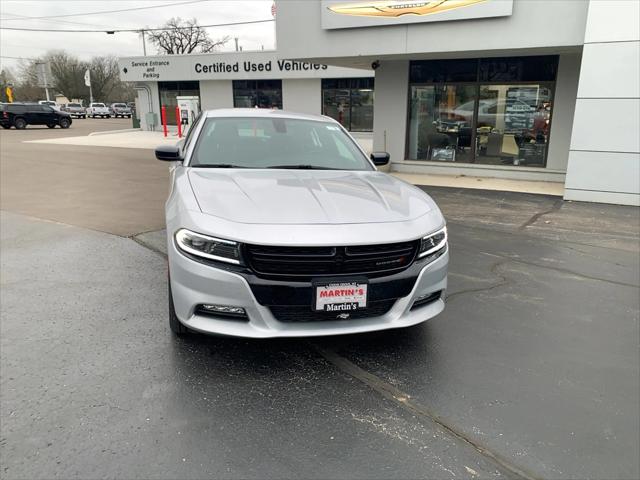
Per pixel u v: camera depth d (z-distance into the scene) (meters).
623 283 4.97
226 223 2.92
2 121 32.84
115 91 83.50
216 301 2.90
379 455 2.40
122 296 4.35
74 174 12.35
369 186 3.71
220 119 4.68
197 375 3.08
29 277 4.83
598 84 8.77
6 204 8.50
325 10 10.85
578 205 8.90
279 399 2.85
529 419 2.71
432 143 12.74
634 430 2.63
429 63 12.25
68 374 3.05
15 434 2.49
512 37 9.45
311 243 2.81
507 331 3.81
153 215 7.66
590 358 3.42
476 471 2.31
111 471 2.26
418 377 3.12
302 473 2.28
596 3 8.50
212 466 2.31
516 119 11.66
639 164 8.77
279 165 4.17
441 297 3.43
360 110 25.70
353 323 3.05
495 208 8.57
